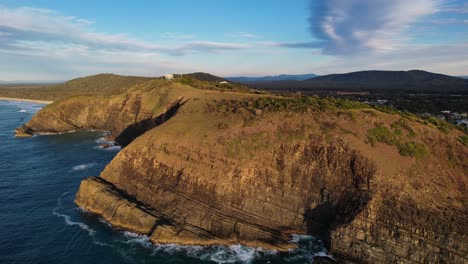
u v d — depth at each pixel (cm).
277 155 5075
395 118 5159
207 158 5228
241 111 6006
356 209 4125
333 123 5153
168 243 4291
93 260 4038
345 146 4828
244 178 4931
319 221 4462
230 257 4031
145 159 5716
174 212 4725
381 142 4803
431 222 3800
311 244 4238
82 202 5466
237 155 5131
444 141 4775
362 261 3812
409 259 3656
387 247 3766
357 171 4566
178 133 5825
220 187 4878
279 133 5250
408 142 4744
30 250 4259
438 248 3616
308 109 5525
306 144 5062
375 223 3941
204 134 5603
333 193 4538
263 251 4125
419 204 4028
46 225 4866
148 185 5353
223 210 4728
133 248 4253
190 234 4353
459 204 4028
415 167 4488
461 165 4534
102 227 4766
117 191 5422
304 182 4778
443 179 4359
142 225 4631
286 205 4672
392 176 4378
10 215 5200
